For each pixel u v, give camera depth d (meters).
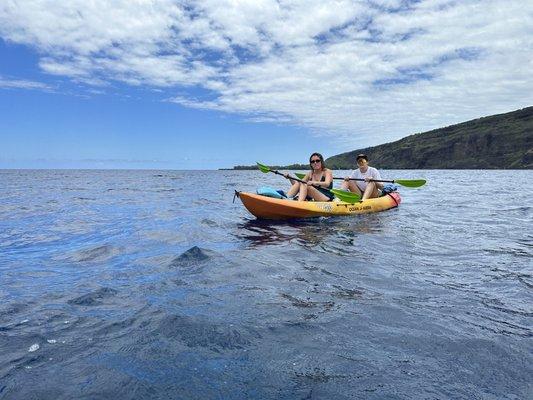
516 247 5.28
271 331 2.55
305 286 3.55
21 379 1.98
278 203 7.76
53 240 6.17
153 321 2.71
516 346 2.36
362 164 9.98
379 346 2.35
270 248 5.22
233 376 2.01
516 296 3.28
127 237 6.29
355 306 3.04
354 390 1.89
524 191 18.06
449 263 4.41
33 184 27.86
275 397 1.82
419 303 3.11
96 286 3.62
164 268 4.21
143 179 38.69
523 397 1.84
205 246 5.41
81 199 14.38
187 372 2.04
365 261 4.50
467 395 1.85
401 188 21.16
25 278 3.96
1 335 2.51
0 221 8.45
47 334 2.53
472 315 2.86
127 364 2.13
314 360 2.18
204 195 16.27
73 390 1.88
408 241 5.70
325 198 8.75
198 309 2.96
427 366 2.12
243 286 3.54
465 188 20.92
